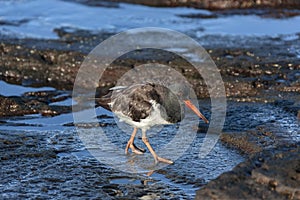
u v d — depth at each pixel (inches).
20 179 428.8
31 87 622.8
